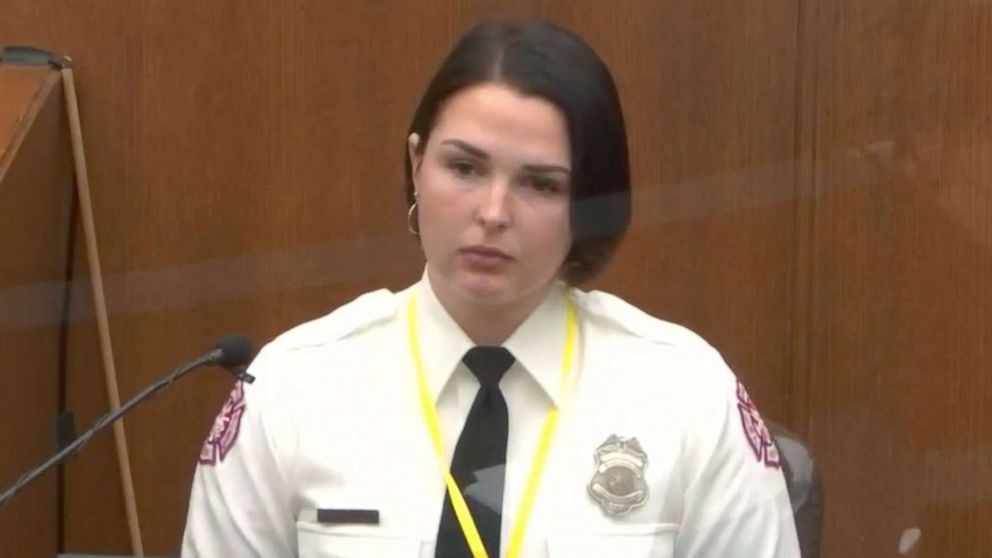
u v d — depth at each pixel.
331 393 4.89
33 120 7.33
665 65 8.20
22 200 6.96
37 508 6.60
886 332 8.50
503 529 4.68
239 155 8.22
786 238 8.33
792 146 8.30
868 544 8.33
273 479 4.82
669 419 4.89
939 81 8.29
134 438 7.32
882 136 8.35
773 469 5.11
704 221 8.16
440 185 4.69
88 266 8.02
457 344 4.91
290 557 4.87
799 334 8.46
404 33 8.12
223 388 7.37
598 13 8.14
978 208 8.33
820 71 8.30
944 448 8.42
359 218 8.09
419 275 7.23
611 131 4.70
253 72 8.20
